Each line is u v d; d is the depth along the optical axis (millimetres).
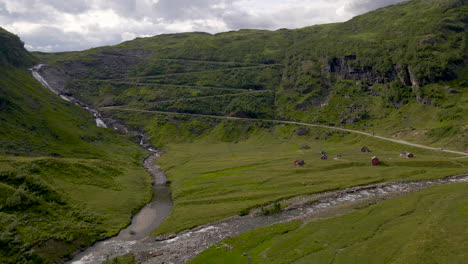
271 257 59312
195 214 88438
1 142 131375
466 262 48812
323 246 61938
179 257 63312
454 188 92750
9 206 71250
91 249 69000
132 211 93750
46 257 61062
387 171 121812
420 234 60188
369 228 68625
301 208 89688
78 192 96438
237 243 67125
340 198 96938
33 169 96000
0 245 59000
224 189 111750
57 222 74250
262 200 97500
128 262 61500
